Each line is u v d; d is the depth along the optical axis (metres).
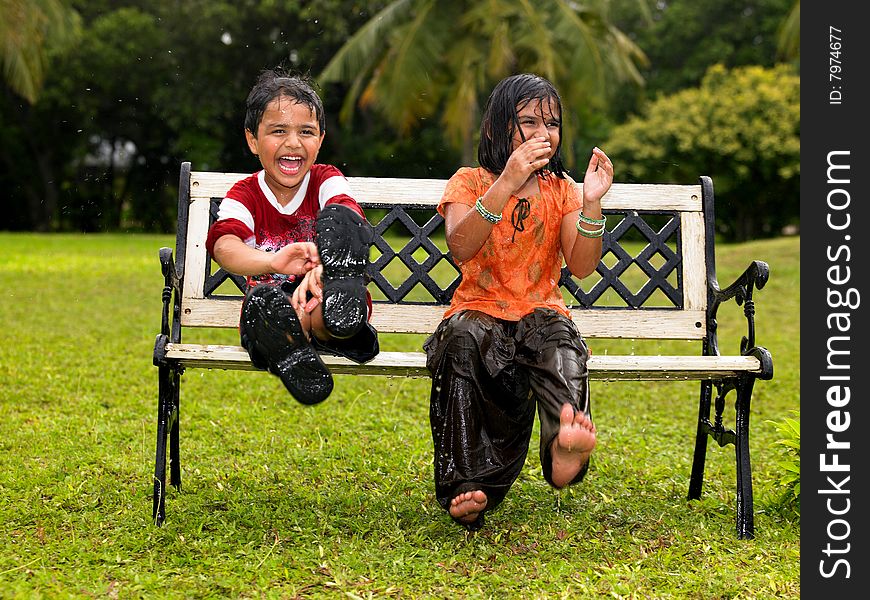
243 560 2.96
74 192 28.20
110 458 4.09
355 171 25.89
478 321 3.06
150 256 14.64
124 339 7.13
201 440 4.49
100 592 2.69
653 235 3.79
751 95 21.36
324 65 23.72
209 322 3.57
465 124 16.62
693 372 3.18
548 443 2.87
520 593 2.78
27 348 6.59
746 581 2.88
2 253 14.32
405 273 10.75
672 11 28.27
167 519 3.29
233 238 3.07
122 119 26.66
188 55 24.66
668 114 22.19
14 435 4.45
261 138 3.12
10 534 3.18
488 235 3.02
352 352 3.04
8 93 25.92
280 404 5.29
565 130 17.50
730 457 4.40
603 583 2.83
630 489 3.87
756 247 12.61
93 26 25.41
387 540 3.14
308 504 3.55
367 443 4.53
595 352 7.32
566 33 15.55
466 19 15.25
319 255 2.82
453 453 2.97
